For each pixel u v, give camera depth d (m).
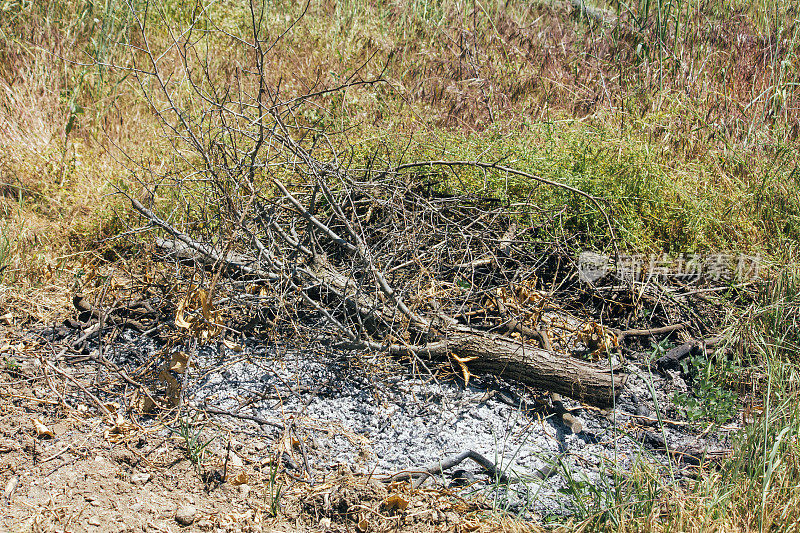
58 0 7.21
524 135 5.21
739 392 3.56
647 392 3.60
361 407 3.32
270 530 2.60
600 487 2.90
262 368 3.53
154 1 7.09
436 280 3.94
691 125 5.75
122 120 5.91
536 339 3.78
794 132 5.80
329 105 5.85
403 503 2.70
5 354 3.57
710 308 4.20
